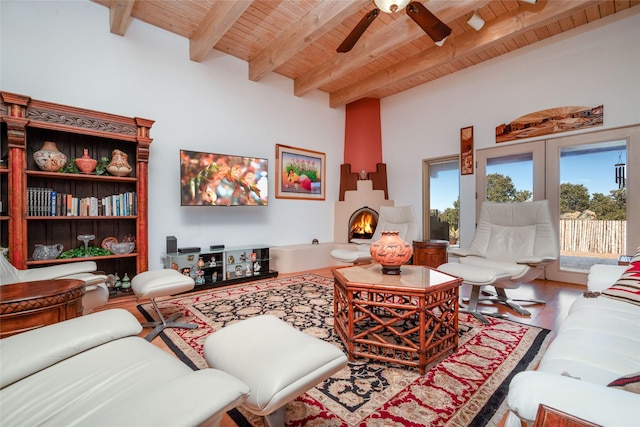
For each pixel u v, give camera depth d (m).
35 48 2.80
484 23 3.34
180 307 2.81
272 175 4.71
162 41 3.59
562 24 3.53
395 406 1.37
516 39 3.84
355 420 1.28
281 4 3.16
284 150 4.87
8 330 1.31
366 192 5.38
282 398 0.93
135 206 3.19
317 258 4.79
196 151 3.69
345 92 5.27
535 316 2.58
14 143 2.43
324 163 5.49
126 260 3.31
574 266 3.68
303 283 3.76
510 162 4.15
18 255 2.45
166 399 0.70
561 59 3.71
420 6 2.26
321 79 4.44
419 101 5.20
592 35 3.48
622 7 3.24
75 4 3.01
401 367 1.73
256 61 4.21
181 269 3.58
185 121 3.77
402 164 5.45
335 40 3.84
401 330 2.23
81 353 1.07
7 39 2.68
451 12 2.78
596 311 1.38
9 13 2.69
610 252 3.42
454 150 4.73
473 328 2.31
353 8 2.82
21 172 2.47
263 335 1.26
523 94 4.02
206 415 0.67
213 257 3.83
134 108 3.37
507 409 1.35
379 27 3.55
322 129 5.47
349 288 1.82
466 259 3.02
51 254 2.70
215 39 3.32
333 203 5.65
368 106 5.73
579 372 0.87
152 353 1.10
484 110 4.40
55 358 1.00
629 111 3.25
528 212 2.98
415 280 1.93
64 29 2.95
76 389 0.88
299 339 1.21
